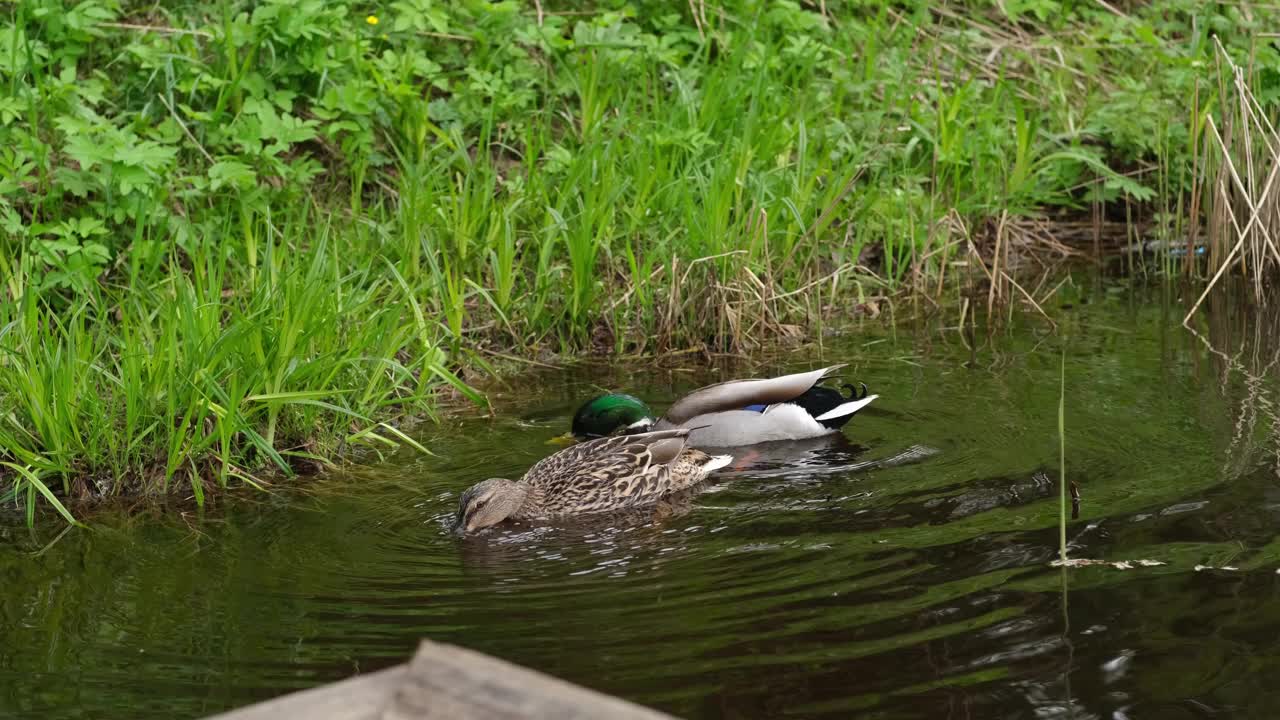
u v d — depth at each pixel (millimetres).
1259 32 16734
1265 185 13422
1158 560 7180
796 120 14367
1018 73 16688
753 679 6035
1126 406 10000
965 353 11656
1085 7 18406
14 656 6523
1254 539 7410
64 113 12438
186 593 7254
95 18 13195
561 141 14102
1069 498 8180
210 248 11758
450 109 13820
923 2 16406
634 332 12148
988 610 6664
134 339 9484
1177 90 15945
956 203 14023
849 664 6156
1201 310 12898
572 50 14992
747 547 7691
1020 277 14242
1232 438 9164
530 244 12805
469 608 6949
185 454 8836
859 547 7574
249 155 12773
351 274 11156
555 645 6449
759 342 12141
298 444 9562
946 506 8172
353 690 3014
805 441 9711
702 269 12188
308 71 13656
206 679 6242
